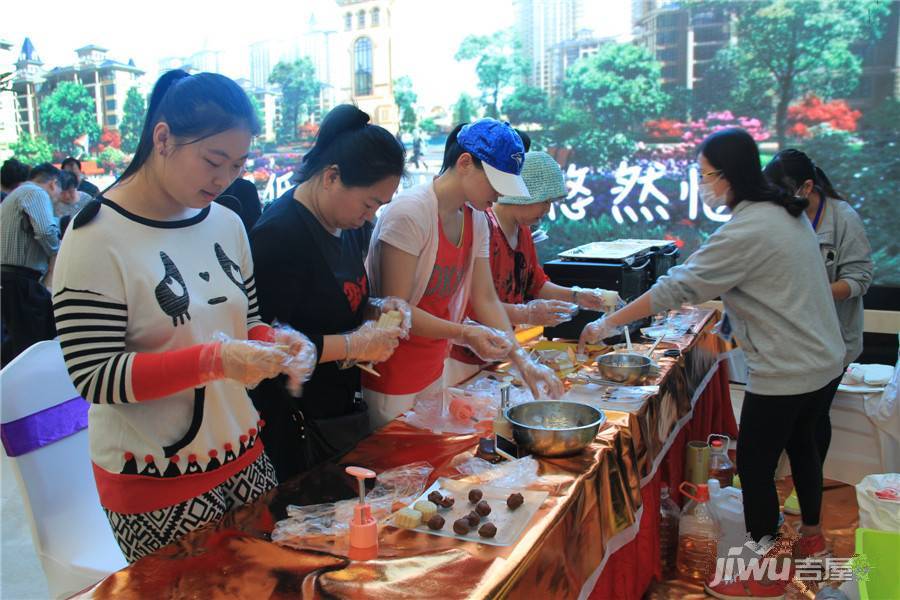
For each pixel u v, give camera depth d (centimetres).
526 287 280
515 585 110
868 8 391
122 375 111
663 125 446
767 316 215
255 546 119
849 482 312
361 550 115
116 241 116
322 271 163
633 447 183
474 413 186
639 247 320
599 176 465
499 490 140
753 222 212
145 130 121
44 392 168
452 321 216
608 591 179
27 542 275
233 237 141
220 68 541
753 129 427
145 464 125
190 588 106
